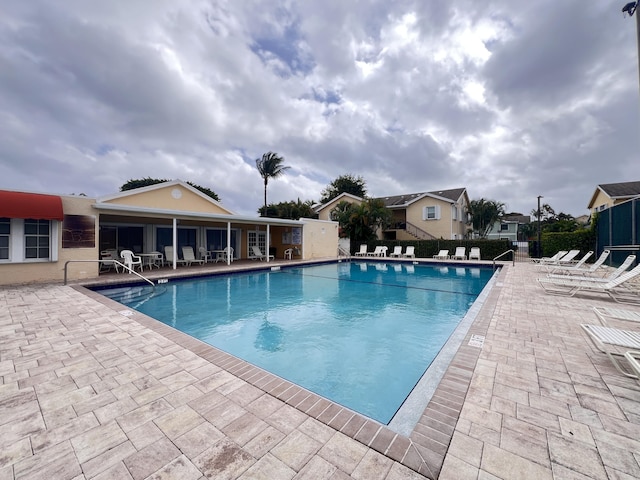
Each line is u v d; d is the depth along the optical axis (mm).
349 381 3994
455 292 10109
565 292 7777
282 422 2354
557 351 3748
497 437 2143
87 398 2709
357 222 23734
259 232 20609
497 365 3338
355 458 1955
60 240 9672
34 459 1965
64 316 5441
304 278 13062
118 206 10914
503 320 5160
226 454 2004
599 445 2057
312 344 5363
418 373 4230
